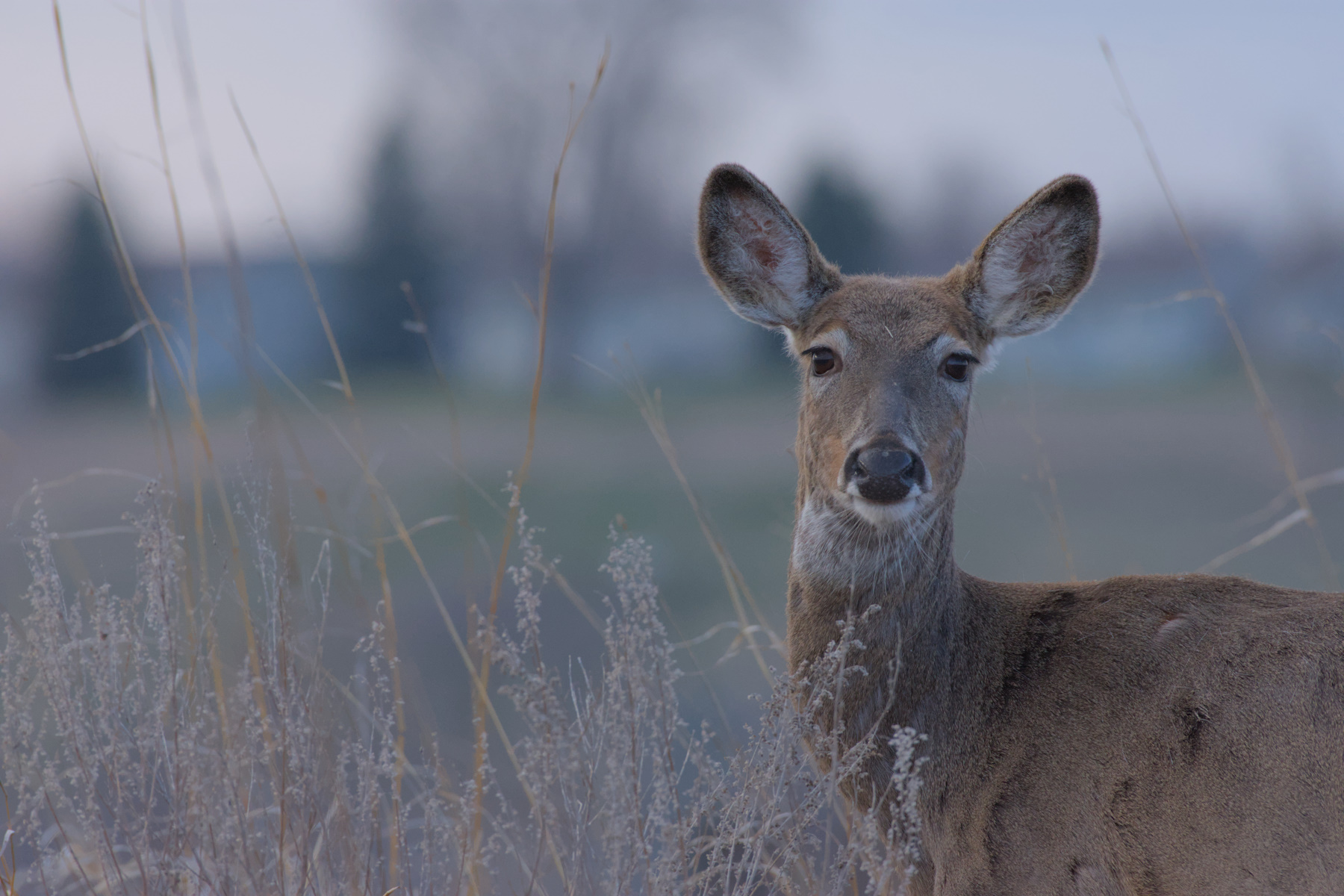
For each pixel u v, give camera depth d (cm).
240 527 1077
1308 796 705
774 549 2439
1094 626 841
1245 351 1222
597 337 7781
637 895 823
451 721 1272
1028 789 802
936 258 8956
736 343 7406
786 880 773
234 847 797
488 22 8388
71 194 4825
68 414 4481
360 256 7906
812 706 794
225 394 3284
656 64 8494
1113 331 5628
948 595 878
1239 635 782
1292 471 1219
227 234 1030
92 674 844
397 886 834
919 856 769
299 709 848
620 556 828
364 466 1073
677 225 8556
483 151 8300
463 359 7888
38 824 817
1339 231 4341
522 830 888
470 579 1043
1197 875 728
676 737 916
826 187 8906
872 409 861
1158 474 3038
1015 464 3394
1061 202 988
